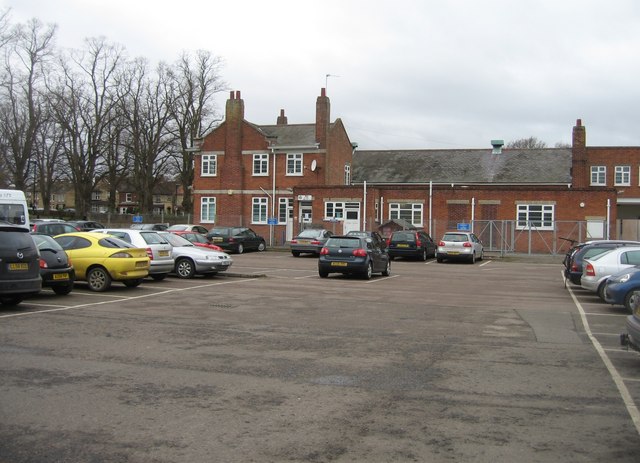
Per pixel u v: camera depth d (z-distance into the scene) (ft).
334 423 18.10
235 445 16.14
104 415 18.47
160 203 374.02
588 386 22.94
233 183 146.51
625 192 159.22
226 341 30.27
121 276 50.01
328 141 143.13
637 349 25.02
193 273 63.46
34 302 42.98
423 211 132.57
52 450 15.58
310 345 29.68
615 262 50.19
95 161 179.52
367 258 67.26
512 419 18.78
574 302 51.01
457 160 168.04
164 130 189.37
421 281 68.28
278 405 19.79
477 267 94.17
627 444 16.71
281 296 49.70
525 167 159.33
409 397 21.02
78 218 171.73
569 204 125.18
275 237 143.23
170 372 23.81
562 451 16.14
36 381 22.16
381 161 174.29
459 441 16.76
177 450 15.72
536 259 112.88
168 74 183.73
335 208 134.51
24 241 38.78
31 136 163.32
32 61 161.58
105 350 27.61
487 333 34.30
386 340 31.45
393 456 15.58
